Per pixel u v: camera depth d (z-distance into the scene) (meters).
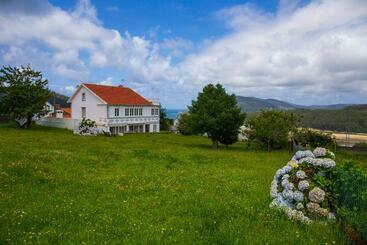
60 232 9.06
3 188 13.86
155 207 11.88
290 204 10.82
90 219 10.29
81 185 15.33
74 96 65.62
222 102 44.72
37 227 9.46
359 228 8.63
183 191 14.54
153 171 20.03
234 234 9.05
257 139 43.66
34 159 21.48
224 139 45.66
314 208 10.13
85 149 29.48
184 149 35.91
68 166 20.30
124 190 14.48
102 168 20.58
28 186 14.52
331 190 10.53
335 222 9.74
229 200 12.88
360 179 10.03
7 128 51.75
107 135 52.00
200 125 44.47
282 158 30.91
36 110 53.78
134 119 67.88
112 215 10.73
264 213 10.88
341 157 33.41
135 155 27.06
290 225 9.82
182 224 9.96
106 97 63.00
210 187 15.45
